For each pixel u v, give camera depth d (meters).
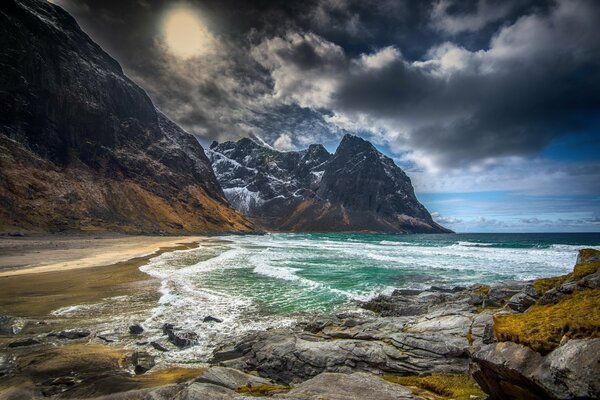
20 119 141.12
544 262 50.38
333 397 7.64
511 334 6.35
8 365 13.08
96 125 182.25
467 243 109.44
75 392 10.62
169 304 23.64
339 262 51.25
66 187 139.88
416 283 33.84
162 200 198.12
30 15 163.25
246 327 19.41
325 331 16.47
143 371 13.05
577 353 4.91
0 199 109.25
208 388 8.41
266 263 49.12
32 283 30.62
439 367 11.20
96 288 28.59
